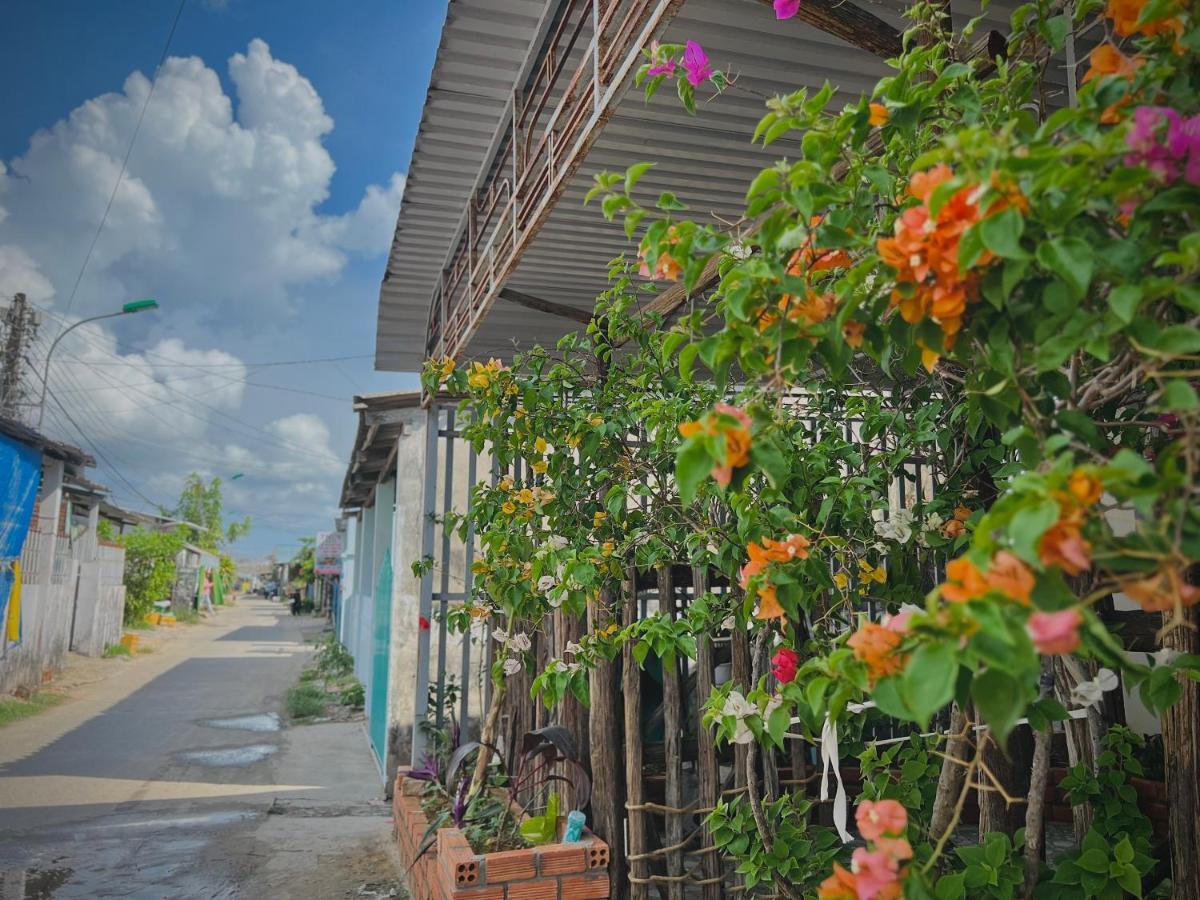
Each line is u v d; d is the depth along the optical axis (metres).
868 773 2.61
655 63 2.32
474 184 4.86
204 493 60.81
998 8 3.30
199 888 4.84
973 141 1.15
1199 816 1.94
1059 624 0.92
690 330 1.78
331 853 5.47
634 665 3.52
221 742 9.59
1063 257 1.08
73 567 15.50
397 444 7.68
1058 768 4.55
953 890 1.94
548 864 3.38
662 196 1.70
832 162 1.55
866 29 2.46
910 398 2.83
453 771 4.50
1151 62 1.32
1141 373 1.41
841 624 2.78
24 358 17.80
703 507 3.05
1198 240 1.08
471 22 3.63
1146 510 0.97
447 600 5.78
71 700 12.64
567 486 3.62
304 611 43.12
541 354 4.01
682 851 3.39
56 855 5.43
